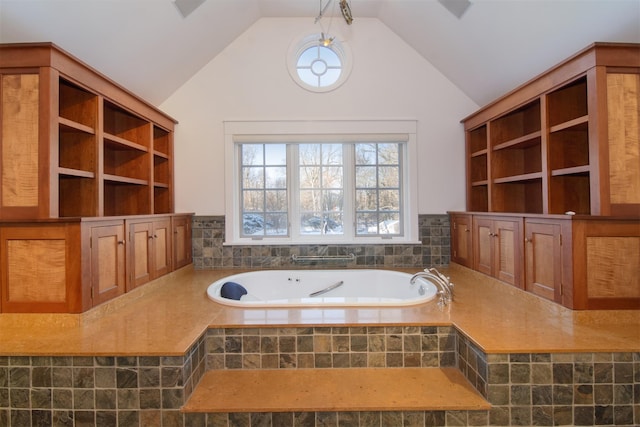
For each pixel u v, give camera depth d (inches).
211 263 130.1
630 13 72.6
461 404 57.7
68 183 83.4
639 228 70.7
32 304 70.3
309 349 70.6
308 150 133.3
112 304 80.3
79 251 70.1
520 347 58.7
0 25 73.1
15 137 68.8
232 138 129.2
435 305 83.7
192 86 129.0
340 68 131.8
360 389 62.4
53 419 58.8
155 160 127.3
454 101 130.8
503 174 114.1
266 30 129.0
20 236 70.1
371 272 121.1
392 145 133.6
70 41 81.6
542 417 58.0
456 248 126.3
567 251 71.9
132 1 83.4
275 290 120.3
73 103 83.7
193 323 72.0
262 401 58.8
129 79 105.6
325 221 134.0
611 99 69.9
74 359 58.7
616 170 70.1
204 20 107.6
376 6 122.3
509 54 101.3
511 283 92.5
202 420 57.7
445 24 107.6
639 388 57.9
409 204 131.8
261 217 133.8
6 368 59.1
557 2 78.8
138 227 92.0
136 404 58.4
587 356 58.2
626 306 70.4
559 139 85.3
